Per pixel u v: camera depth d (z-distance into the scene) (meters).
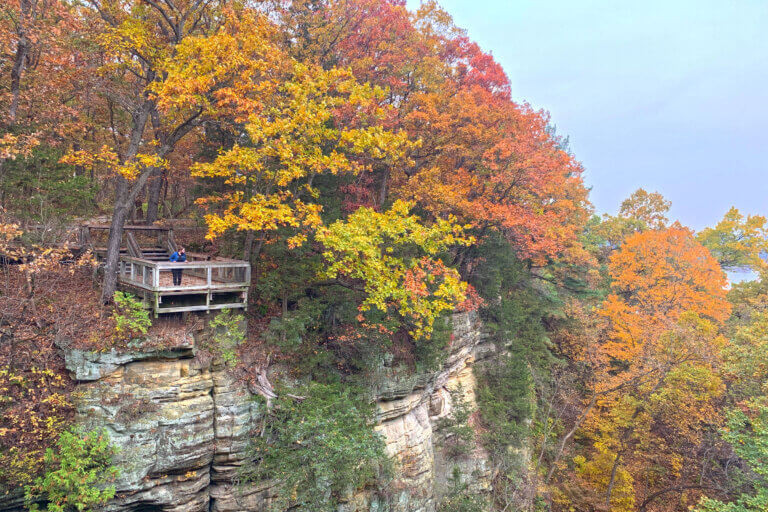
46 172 15.22
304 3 22.56
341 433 12.59
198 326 13.46
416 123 21.47
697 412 24.69
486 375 26.66
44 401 10.93
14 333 11.49
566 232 27.00
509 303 27.34
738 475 22.36
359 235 12.71
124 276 14.36
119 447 11.44
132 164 13.26
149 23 14.61
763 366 20.97
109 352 11.76
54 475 10.29
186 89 11.52
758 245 40.47
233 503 13.03
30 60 16.44
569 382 29.42
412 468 18.36
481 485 22.08
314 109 13.56
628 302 34.78
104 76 14.88
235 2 14.76
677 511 25.19
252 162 12.88
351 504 15.01
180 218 26.34
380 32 22.33
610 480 25.19
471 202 20.86
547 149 26.16
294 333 14.51
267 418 13.55
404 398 18.81
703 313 30.23
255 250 16.36
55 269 12.74
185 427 12.28
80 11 15.86
